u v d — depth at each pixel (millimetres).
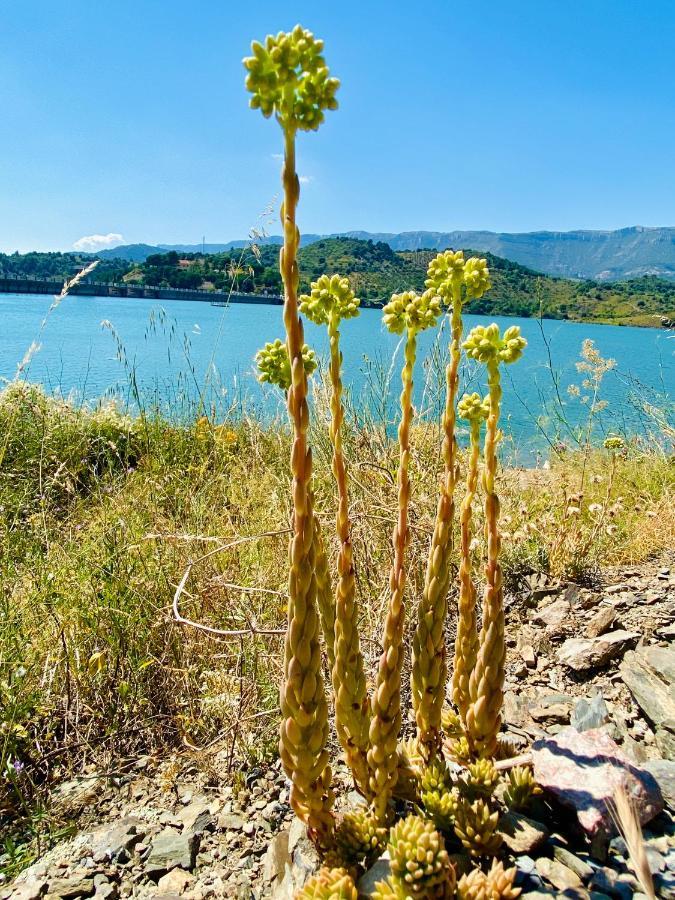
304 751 1791
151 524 4500
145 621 3311
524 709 3027
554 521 4656
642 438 7340
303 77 1356
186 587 3586
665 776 2322
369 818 1997
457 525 3848
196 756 2799
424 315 1718
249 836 2367
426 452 4832
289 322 1494
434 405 4680
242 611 3311
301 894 1729
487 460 1968
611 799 1994
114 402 7906
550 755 2170
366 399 5301
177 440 7008
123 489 5402
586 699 2988
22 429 6363
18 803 2541
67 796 2600
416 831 1685
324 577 2074
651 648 3227
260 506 5203
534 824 2070
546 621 3754
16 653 2967
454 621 3699
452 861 1929
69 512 5008
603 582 4141
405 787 2199
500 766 2270
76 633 3221
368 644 3219
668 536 4637
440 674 2104
